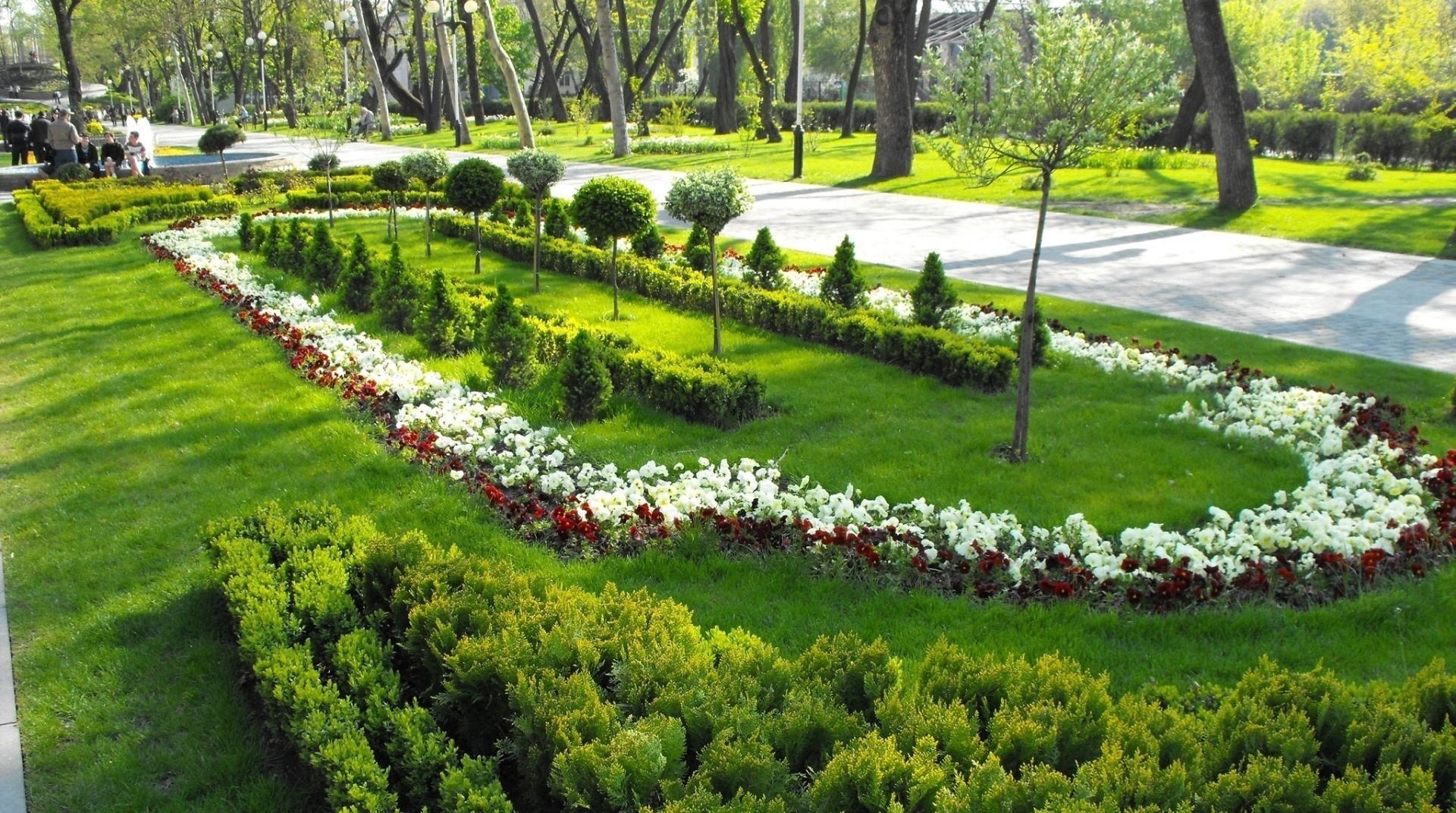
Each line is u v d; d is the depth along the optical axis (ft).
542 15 206.08
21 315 37.93
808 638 15.78
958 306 35.76
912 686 13.00
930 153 98.17
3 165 103.86
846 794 10.21
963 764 10.82
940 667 12.71
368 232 56.90
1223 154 61.52
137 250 51.62
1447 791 10.70
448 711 12.73
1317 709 11.65
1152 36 124.16
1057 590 16.66
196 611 16.48
